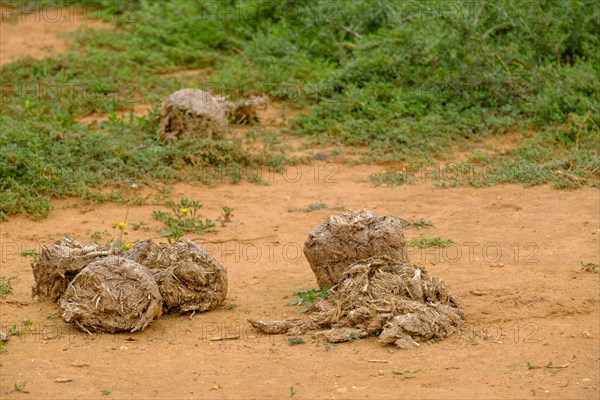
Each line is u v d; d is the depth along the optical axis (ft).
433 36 69.15
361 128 62.39
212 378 28.32
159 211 47.75
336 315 32.27
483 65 67.77
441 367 29.22
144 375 28.58
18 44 81.61
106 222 46.78
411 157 58.13
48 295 35.42
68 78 74.18
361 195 51.98
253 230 46.06
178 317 34.04
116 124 61.82
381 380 28.12
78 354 30.27
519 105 64.80
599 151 57.21
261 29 83.10
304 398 26.86
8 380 28.12
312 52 77.46
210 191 52.34
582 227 45.42
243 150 56.95
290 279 38.60
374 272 33.55
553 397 27.02
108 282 32.17
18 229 45.32
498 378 28.40
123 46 80.69
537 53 69.15
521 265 39.83
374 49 73.05
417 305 32.01
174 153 55.47
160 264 34.37
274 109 68.69
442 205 49.90
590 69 65.67
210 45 82.07
